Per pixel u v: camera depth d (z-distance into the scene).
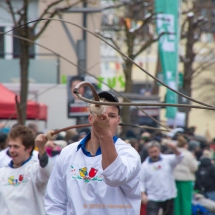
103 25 54.56
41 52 53.62
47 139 13.66
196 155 38.09
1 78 50.16
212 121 88.50
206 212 30.19
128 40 41.50
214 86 65.31
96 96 9.81
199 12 61.72
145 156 31.94
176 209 29.22
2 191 14.30
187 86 53.62
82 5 52.62
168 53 38.94
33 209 14.22
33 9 51.72
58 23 53.72
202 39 79.00
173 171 28.27
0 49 53.56
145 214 28.23
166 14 39.09
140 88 92.00
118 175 10.05
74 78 39.12
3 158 16.55
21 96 30.20
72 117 38.78
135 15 49.50
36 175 14.12
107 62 85.50
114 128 11.06
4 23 52.69
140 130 46.66
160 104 9.17
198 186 32.28
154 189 27.83
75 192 10.84
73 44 50.41
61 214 11.29
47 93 47.81
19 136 14.46
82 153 11.05
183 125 45.72
